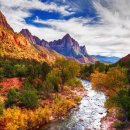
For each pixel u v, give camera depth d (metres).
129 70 100.62
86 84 132.12
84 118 62.91
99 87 90.00
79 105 78.06
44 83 81.69
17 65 104.75
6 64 110.00
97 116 65.38
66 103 71.94
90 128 54.72
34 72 93.31
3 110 51.44
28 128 50.59
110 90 78.81
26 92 63.09
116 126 53.12
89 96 94.25
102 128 54.34
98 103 81.69
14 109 54.03
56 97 75.50
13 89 64.38
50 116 60.31
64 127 54.88
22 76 95.00
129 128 50.94
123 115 57.19
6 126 46.66
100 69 142.88
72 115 65.38
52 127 54.28
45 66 101.00
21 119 49.34
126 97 54.75
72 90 99.25
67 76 97.31
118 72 78.69
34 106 61.16
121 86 73.81
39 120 54.09
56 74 94.25
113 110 65.88
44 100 71.81
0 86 78.75
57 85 88.62
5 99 64.19
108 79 78.62
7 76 93.62
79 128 54.59
